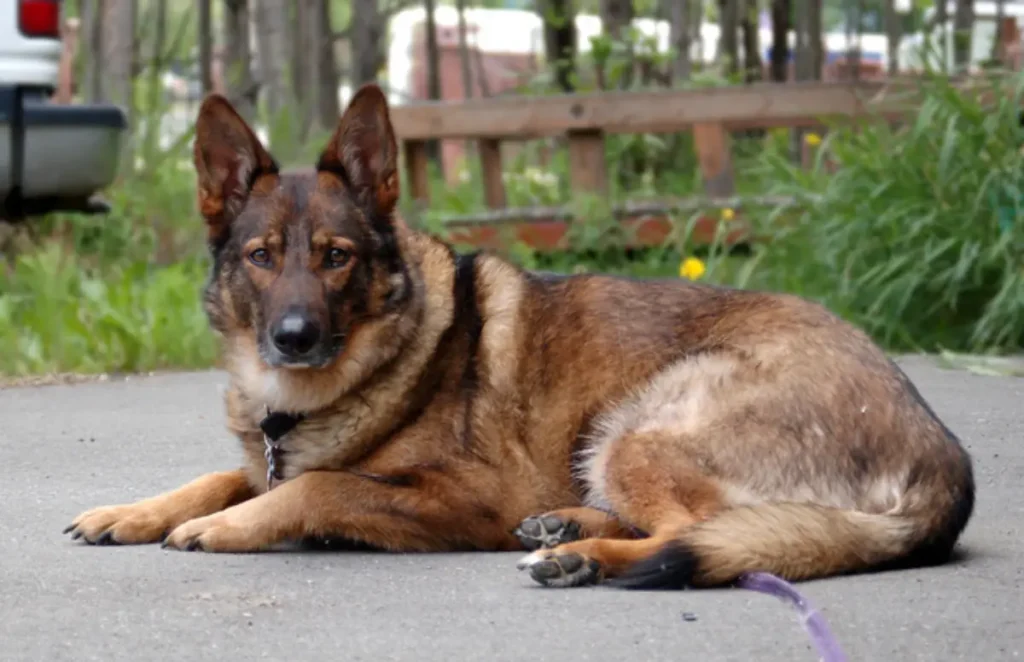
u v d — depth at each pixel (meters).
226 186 5.50
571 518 5.15
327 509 5.15
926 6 13.93
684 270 10.23
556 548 4.71
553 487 5.41
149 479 6.64
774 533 4.68
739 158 14.73
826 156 12.12
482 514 5.28
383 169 5.45
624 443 5.13
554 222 11.91
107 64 14.62
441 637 4.11
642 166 15.02
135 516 5.34
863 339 5.24
